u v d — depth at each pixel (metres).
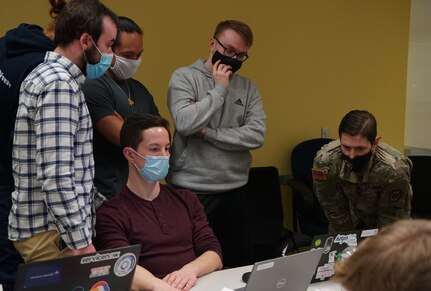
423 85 4.52
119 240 1.84
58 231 1.65
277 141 3.83
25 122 1.60
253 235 3.33
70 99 1.60
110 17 1.75
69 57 1.72
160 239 1.91
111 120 2.10
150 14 3.18
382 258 0.70
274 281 1.47
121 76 2.28
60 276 1.34
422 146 4.59
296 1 3.76
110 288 1.45
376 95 4.24
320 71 3.95
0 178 1.77
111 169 2.14
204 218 2.10
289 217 3.93
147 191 1.95
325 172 2.36
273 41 3.70
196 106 2.37
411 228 0.74
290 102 3.85
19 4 2.86
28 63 1.70
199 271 1.86
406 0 4.26
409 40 4.39
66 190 1.58
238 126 2.59
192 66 2.57
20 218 1.68
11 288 1.76
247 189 3.37
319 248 1.68
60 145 1.57
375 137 2.17
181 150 2.51
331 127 4.07
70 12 1.69
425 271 0.67
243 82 2.64
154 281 1.72
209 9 3.40
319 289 1.76
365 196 2.37
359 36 4.09
